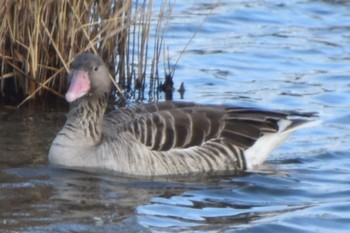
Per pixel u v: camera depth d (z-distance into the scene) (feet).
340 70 69.10
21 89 60.34
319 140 56.03
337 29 78.07
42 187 47.50
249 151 51.60
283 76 67.82
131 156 49.88
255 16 80.02
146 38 62.80
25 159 51.13
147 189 48.11
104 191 47.44
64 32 59.47
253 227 44.04
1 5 58.08
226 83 65.92
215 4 81.25
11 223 43.39
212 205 46.50
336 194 48.26
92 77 50.90
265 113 52.39
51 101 60.44
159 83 64.23
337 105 62.13
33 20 58.85
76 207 45.39
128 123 50.85
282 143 53.62
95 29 60.44
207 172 50.72
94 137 50.90
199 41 73.82
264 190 48.65
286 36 76.07
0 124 56.29
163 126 50.83
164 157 50.29
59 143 50.65
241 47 73.20
